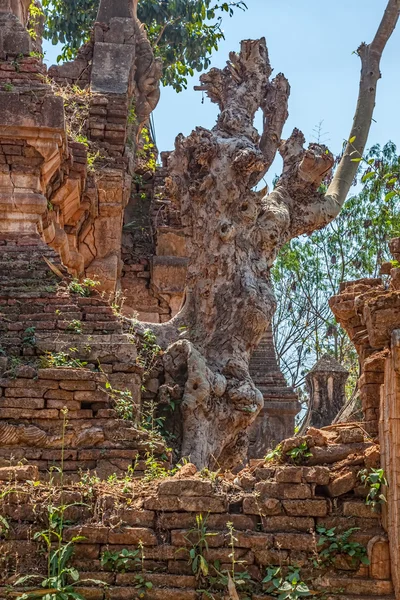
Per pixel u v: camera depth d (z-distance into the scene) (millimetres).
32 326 10102
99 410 9055
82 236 15281
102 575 6840
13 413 8961
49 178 12094
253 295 11969
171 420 10906
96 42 17344
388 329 6941
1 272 10695
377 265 24328
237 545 6906
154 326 11867
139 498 7191
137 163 17984
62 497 7125
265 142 14477
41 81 12039
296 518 7016
